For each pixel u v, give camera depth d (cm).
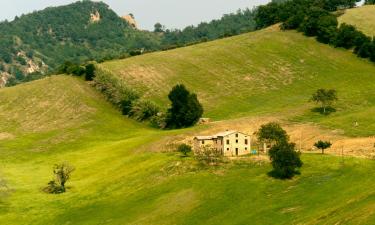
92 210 15288
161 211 14188
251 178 15250
